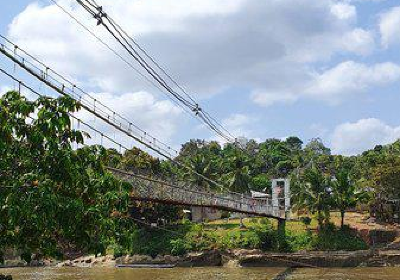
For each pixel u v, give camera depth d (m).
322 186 69.94
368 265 60.59
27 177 12.80
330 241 67.00
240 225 73.56
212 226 77.25
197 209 90.56
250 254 65.00
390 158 75.94
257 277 52.16
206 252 65.69
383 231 67.44
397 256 60.91
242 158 81.69
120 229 15.88
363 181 78.00
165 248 68.94
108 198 14.70
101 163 14.98
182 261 65.69
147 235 72.12
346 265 60.75
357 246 66.19
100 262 67.94
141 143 29.44
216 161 101.50
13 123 13.55
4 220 13.11
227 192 64.44
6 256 67.00
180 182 55.50
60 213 13.35
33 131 13.50
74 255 70.69
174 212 74.31
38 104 13.72
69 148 14.14
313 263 61.53
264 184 109.81
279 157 137.38
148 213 72.88
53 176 13.49
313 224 73.44
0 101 13.82
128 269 62.38
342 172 70.44
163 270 60.72
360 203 75.81
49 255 14.95
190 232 71.75
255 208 66.62
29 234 13.90
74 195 14.47
